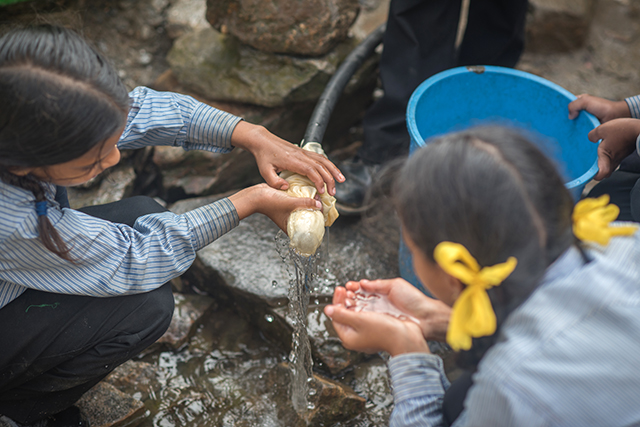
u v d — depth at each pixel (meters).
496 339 0.95
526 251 0.85
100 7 2.63
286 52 2.30
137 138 1.58
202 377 1.83
